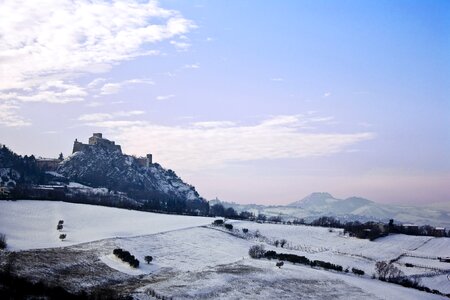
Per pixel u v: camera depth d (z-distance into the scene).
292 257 137.50
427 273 152.12
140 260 122.25
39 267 101.69
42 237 139.50
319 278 116.56
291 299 96.19
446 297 120.56
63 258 112.44
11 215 175.88
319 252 170.38
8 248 115.31
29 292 76.81
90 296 83.50
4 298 70.19
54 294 78.31
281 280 109.81
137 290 93.00
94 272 105.44
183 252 138.62
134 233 160.88
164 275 110.50
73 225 169.62
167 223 193.38
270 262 130.25
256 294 96.62
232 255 140.62
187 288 96.44
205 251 142.88
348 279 121.12
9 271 91.50
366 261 162.25
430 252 187.12
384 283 125.50
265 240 183.62
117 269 110.50
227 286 100.25
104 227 171.50
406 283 128.50
